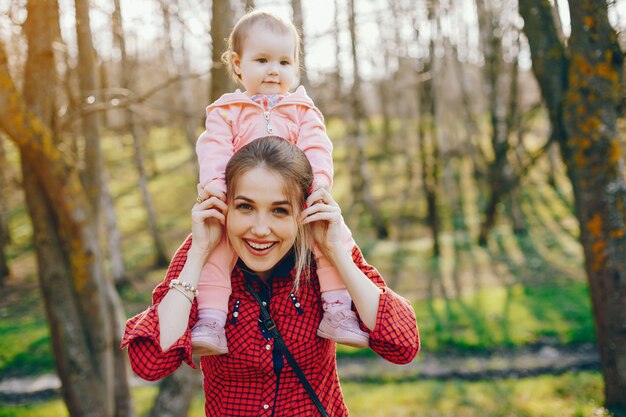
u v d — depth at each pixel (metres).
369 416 8.08
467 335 11.28
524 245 18.16
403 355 1.83
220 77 5.35
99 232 6.56
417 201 23.75
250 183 1.69
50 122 5.37
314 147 1.99
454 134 28.03
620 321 6.17
